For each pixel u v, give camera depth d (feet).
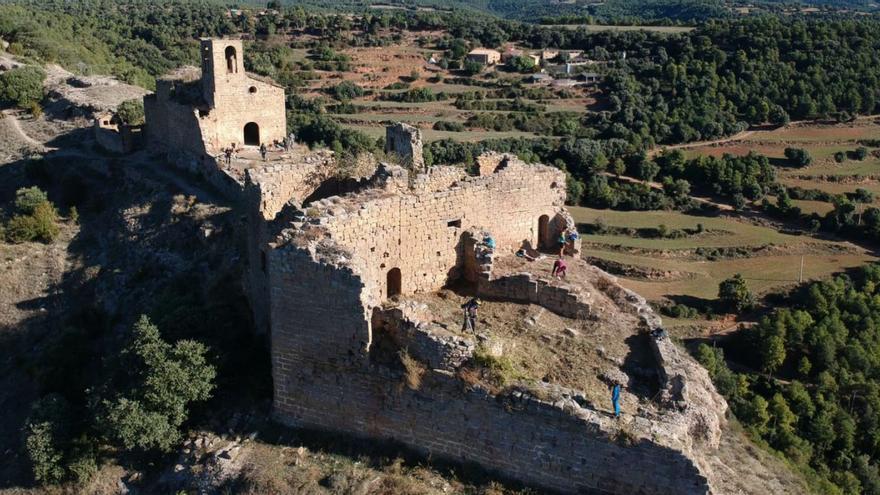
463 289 125.49
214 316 127.34
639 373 108.17
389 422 102.53
